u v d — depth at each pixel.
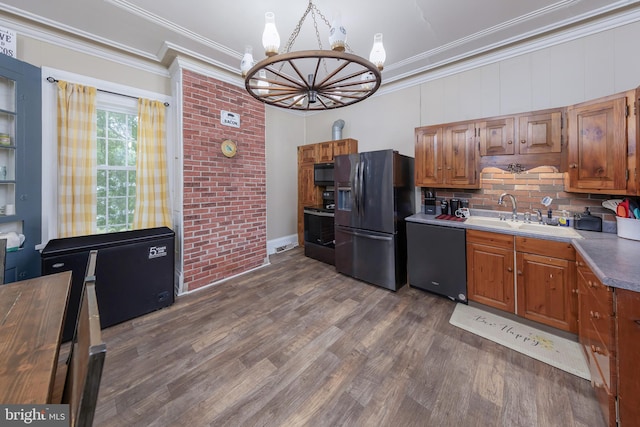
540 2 2.07
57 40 2.35
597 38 2.22
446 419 1.32
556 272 1.97
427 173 2.95
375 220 2.99
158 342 1.98
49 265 1.96
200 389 1.53
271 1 2.04
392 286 2.88
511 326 2.15
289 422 1.31
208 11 2.17
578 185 2.04
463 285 2.50
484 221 2.68
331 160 4.10
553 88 2.44
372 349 1.88
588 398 1.42
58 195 2.37
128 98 2.79
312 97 1.56
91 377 0.50
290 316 2.36
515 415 1.33
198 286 3.01
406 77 3.39
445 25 2.37
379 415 1.35
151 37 2.52
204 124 3.04
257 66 1.30
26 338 0.86
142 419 1.33
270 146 4.42
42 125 2.26
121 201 2.86
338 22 1.26
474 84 2.90
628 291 1.11
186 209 2.89
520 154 2.38
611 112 1.84
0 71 1.94
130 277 2.31
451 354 1.82
